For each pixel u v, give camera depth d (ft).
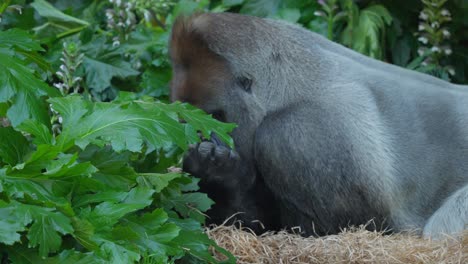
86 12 53.67
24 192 24.72
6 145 26.84
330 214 33.81
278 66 34.30
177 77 34.63
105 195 26.40
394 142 34.19
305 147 33.50
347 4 50.31
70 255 24.61
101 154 28.25
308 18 51.49
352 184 33.50
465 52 51.67
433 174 34.50
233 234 30.73
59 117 38.96
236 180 33.30
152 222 26.71
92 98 47.37
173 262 26.68
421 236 33.76
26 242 24.97
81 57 42.78
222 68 33.94
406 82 35.68
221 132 28.63
